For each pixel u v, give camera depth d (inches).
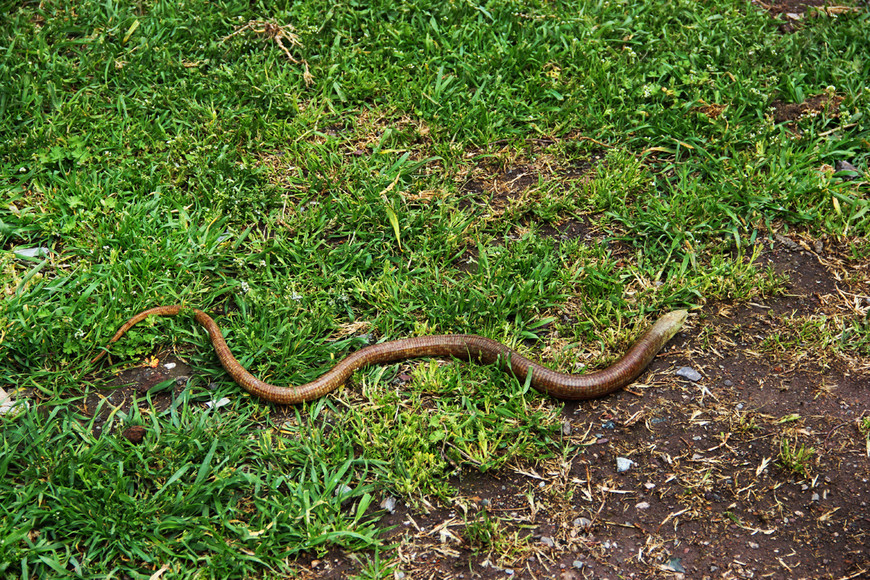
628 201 111.9
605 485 96.7
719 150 114.7
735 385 100.9
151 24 122.1
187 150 113.7
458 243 109.0
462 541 94.6
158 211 109.9
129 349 102.5
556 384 99.7
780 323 104.0
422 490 96.3
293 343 102.4
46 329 102.2
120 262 106.0
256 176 112.4
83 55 119.4
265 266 106.9
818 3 129.5
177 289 105.6
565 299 105.4
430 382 100.5
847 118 115.4
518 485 96.8
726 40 121.5
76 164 112.1
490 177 113.9
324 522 94.8
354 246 108.0
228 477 96.2
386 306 104.9
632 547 94.3
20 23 121.5
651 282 106.4
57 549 94.2
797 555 93.7
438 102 117.6
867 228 108.5
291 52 121.4
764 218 110.1
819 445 97.8
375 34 122.6
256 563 93.7
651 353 101.4
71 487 95.7
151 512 94.7
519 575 93.4
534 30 122.6
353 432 99.0
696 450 98.0
